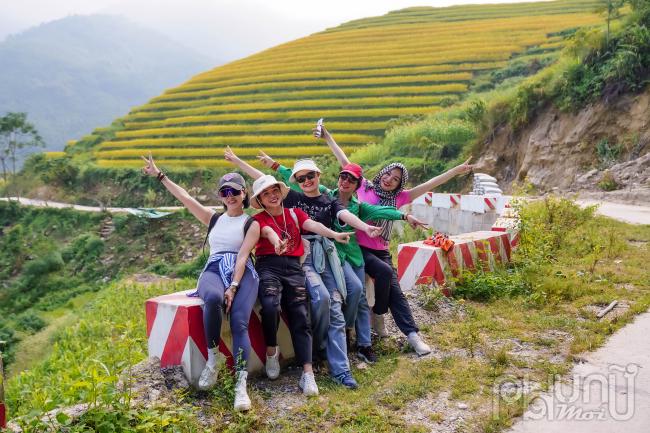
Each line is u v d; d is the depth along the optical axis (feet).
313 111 194.08
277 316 17.54
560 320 21.72
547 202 41.22
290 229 18.49
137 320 59.26
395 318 20.12
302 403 16.34
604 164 88.33
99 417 14.08
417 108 176.24
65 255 132.36
